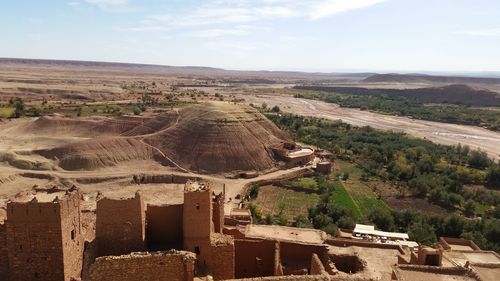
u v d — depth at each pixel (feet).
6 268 111.34
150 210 127.75
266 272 140.05
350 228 242.58
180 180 375.04
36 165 373.81
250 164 420.36
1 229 109.70
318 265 122.72
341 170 430.20
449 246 188.34
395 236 201.87
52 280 110.01
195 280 108.78
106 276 101.19
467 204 317.63
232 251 122.93
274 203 329.11
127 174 365.61
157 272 103.55
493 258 151.23
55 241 108.37
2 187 321.52
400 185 374.02
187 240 120.98
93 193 321.73
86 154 389.39
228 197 334.65
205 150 422.82
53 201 108.68
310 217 277.44
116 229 119.75
